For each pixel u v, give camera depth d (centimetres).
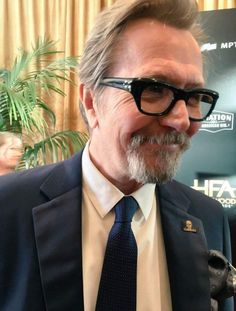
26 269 62
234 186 175
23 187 68
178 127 58
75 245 64
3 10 296
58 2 287
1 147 216
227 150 176
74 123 286
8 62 299
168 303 70
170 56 58
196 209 78
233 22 172
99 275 65
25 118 232
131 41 59
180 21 60
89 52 66
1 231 64
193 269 70
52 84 268
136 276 65
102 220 69
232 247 137
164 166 60
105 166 68
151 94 58
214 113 176
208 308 69
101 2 279
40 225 64
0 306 62
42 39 282
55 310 60
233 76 173
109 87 61
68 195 69
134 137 59
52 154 261
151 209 73
